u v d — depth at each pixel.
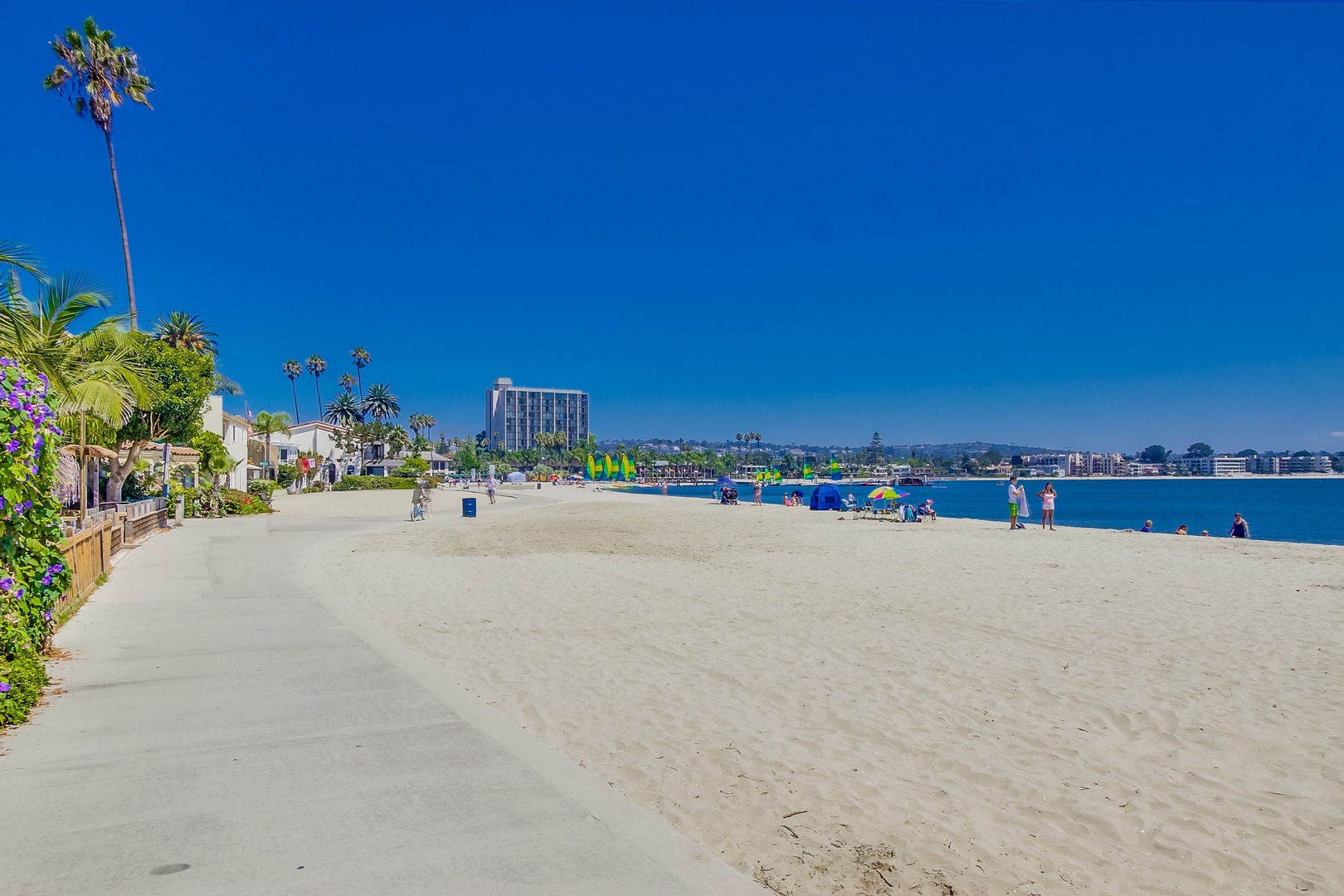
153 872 3.51
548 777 4.77
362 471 104.44
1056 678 7.66
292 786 4.54
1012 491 27.52
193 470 34.91
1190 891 3.80
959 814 4.62
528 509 42.66
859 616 10.88
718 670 7.92
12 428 6.25
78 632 8.94
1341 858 4.14
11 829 3.93
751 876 3.81
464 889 3.41
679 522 31.08
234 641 8.54
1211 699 6.93
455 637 9.35
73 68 32.78
